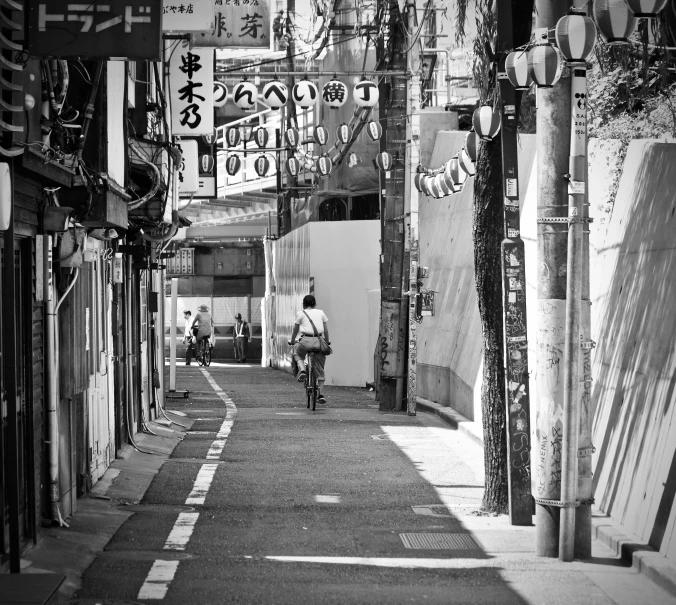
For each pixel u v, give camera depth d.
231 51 39.50
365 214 41.97
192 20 15.67
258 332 60.78
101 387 14.76
